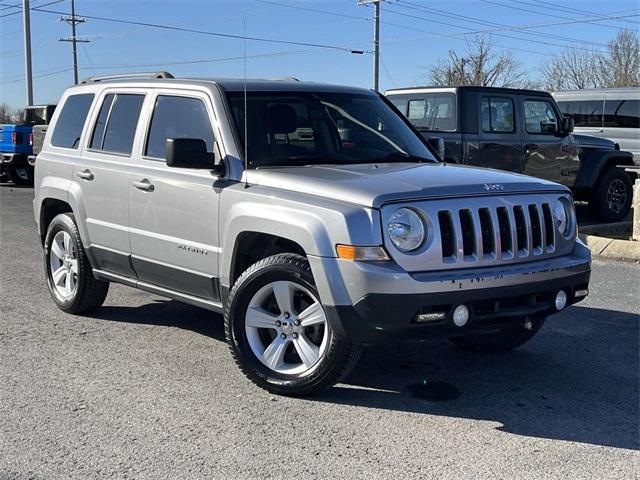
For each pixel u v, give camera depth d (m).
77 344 5.88
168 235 5.44
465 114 10.40
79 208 6.35
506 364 5.48
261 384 4.79
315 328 4.64
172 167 5.37
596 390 4.95
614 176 12.78
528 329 5.14
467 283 4.22
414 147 5.86
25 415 4.44
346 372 4.54
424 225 4.25
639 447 4.06
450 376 5.21
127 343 5.91
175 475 3.70
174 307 7.09
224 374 5.18
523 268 4.52
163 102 5.78
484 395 4.84
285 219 4.48
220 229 4.99
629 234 11.33
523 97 11.15
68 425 4.30
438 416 4.47
